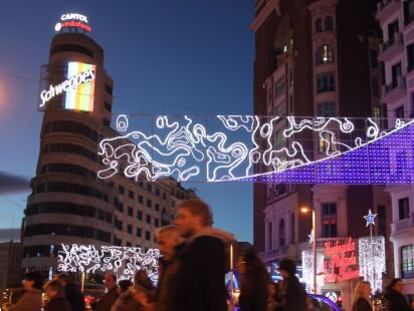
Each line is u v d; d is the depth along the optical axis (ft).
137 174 69.51
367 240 157.38
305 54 200.44
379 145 104.01
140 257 247.91
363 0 198.49
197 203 15.72
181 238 15.06
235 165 72.08
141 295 24.06
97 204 287.28
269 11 239.09
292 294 29.14
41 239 265.95
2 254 382.22
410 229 124.88
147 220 363.15
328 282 169.27
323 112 190.19
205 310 13.67
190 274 13.79
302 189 191.21
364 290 33.91
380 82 191.01
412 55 131.13
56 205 269.44
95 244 281.54
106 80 302.86
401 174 101.71
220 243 14.37
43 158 278.67
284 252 198.08
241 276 26.00
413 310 40.98
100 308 35.60
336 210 179.22
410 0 133.59
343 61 191.83
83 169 280.51
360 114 187.01
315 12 199.93
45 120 283.79
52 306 29.66
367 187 178.40
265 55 238.89
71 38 283.59
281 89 221.66
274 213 216.54
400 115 134.31
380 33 196.95
